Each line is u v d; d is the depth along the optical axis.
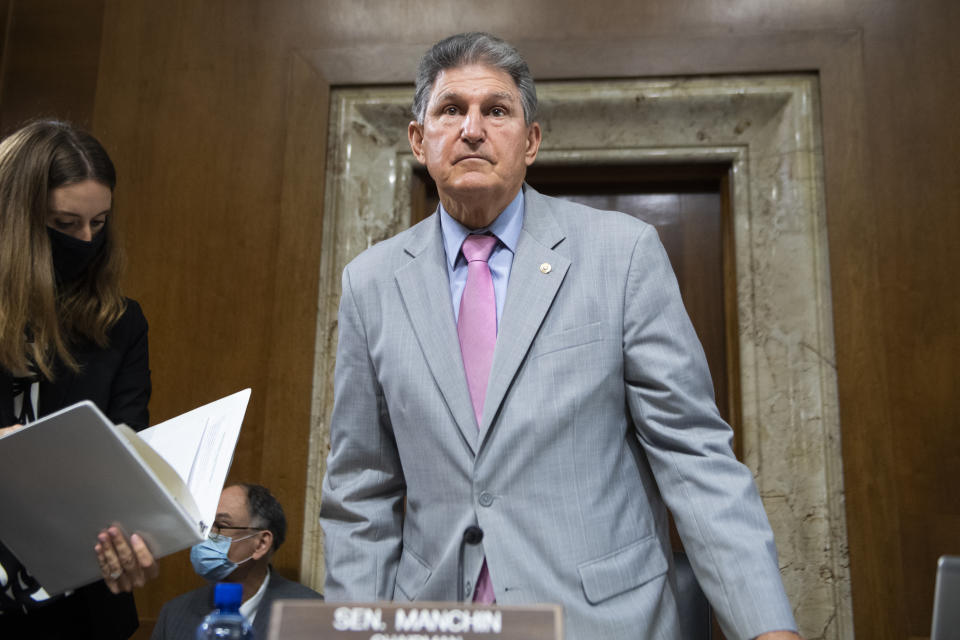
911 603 2.53
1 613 1.54
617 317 1.44
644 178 3.02
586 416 1.39
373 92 3.04
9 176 1.71
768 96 2.88
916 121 2.79
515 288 1.47
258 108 3.07
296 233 2.96
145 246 3.00
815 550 2.60
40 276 1.68
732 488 1.31
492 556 1.32
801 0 2.94
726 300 2.90
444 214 1.61
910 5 2.88
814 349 2.71
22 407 1.68
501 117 1.53
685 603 1.81
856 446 2.63
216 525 2.33
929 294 2.68
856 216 2.75
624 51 2.96
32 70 3.20
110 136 3.11
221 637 1.29
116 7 3.21
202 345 2.92
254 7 3.15
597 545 1.33
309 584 2.72
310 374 2.86
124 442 1.23
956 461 2.58
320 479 2.78
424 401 1.43
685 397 1.37
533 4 3.04
